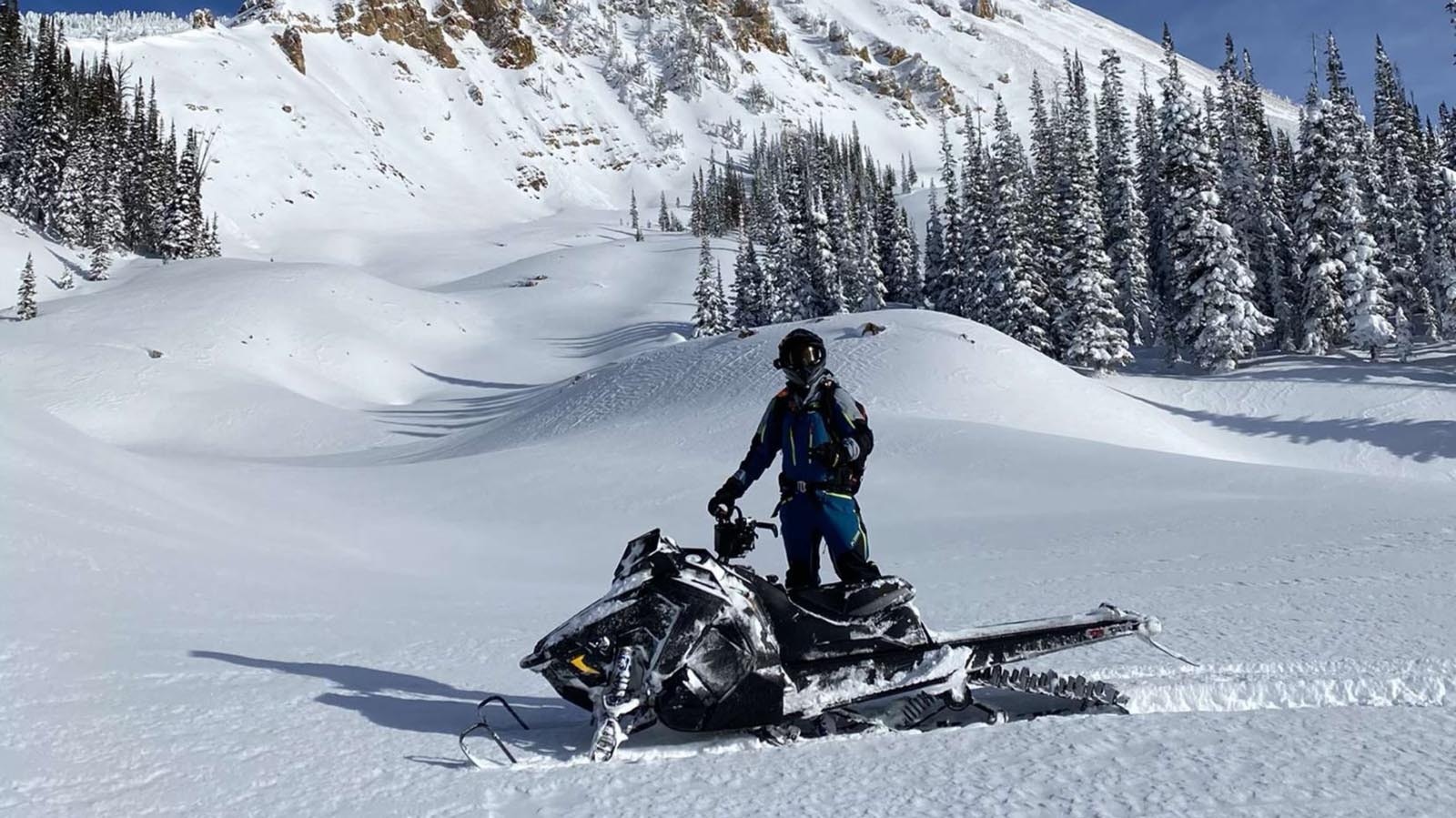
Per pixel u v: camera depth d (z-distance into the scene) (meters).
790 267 68.12
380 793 2.90
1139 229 56.72
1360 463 37.59
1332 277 51.12
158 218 104.38
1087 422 35.94
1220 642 4.66
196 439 48.59
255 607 6.99
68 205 94.31
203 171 143.00
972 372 37.31
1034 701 3.90
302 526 14.15
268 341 66.81
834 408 4.00
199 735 3.50
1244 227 55.16
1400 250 56.25
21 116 98.38
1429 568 6.53
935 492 19.45
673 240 133.88
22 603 5.66
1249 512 11.43
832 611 3.67
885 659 3.68
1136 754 2.96
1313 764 2.78
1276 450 39.59
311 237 150.38
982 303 56.81
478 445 40.34
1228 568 7.29
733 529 3.78
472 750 3.39
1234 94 59.34
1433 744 2.94
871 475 21.75
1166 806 2.50
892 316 43.50
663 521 17.44
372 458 41.34
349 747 3.41
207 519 12.00
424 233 165.62
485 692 4.55
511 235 164.50
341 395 63.41
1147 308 55.84
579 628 3.44
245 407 53.00
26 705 3.73
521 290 99.56
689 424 31.08
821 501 3.95
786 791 2.83
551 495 20.50
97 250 85.56
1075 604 6.25
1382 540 8.09
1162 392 47.44
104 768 3.09
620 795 2.85
